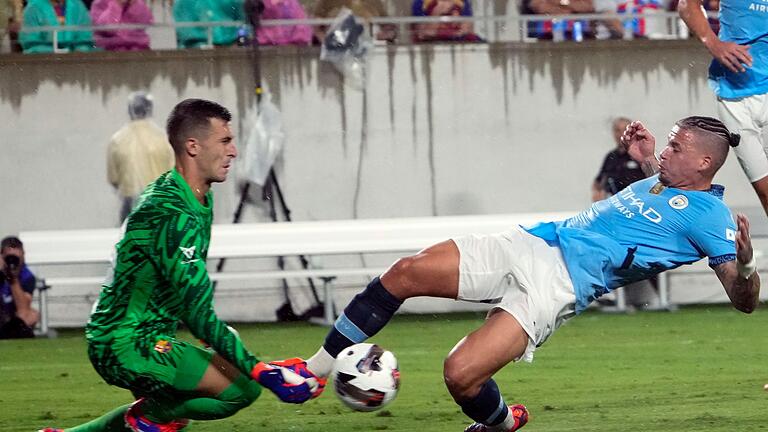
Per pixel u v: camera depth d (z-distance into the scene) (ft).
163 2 141.28
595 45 138.00
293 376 55.88
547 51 137.28
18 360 107.65
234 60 132.98
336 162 134.82
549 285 61.21
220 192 132.57
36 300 132.16
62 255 124.88
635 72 138.82
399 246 128.47
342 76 134.31
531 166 137.69
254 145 131.44
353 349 61.87
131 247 56.54
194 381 58.03
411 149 135.85
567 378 92.32
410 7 140.15
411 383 91.40
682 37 143.64
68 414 81.97
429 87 135.95
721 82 82.07
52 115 131.13
